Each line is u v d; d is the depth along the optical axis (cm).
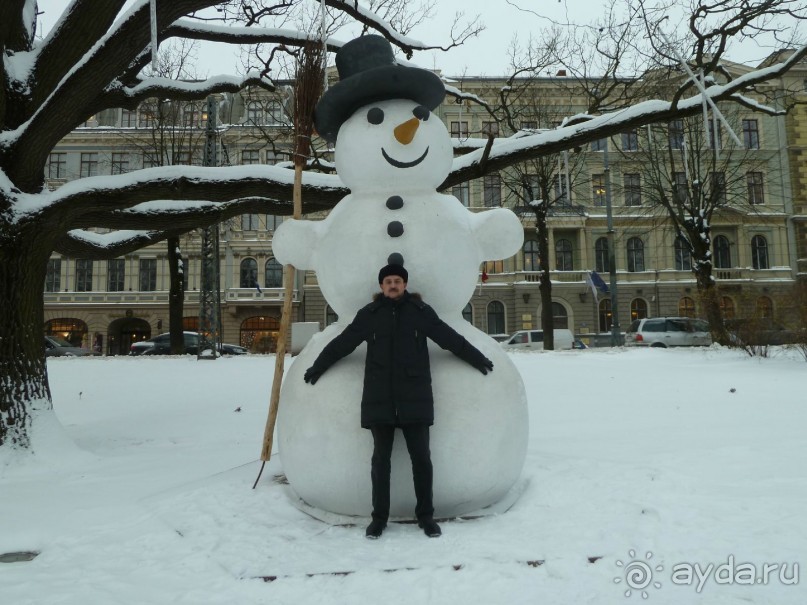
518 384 376
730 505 348
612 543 301
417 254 368
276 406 422
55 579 290
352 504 350
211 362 1622
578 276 3759
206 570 293
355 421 344
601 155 3466
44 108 579
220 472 484
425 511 325
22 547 339
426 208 381
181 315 2291
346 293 377
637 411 775
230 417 820
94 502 420
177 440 677
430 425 332
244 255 3897
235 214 733
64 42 658
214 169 626
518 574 273
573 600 251
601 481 397
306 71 453
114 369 1462
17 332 571
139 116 3338
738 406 785
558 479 405
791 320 1403
